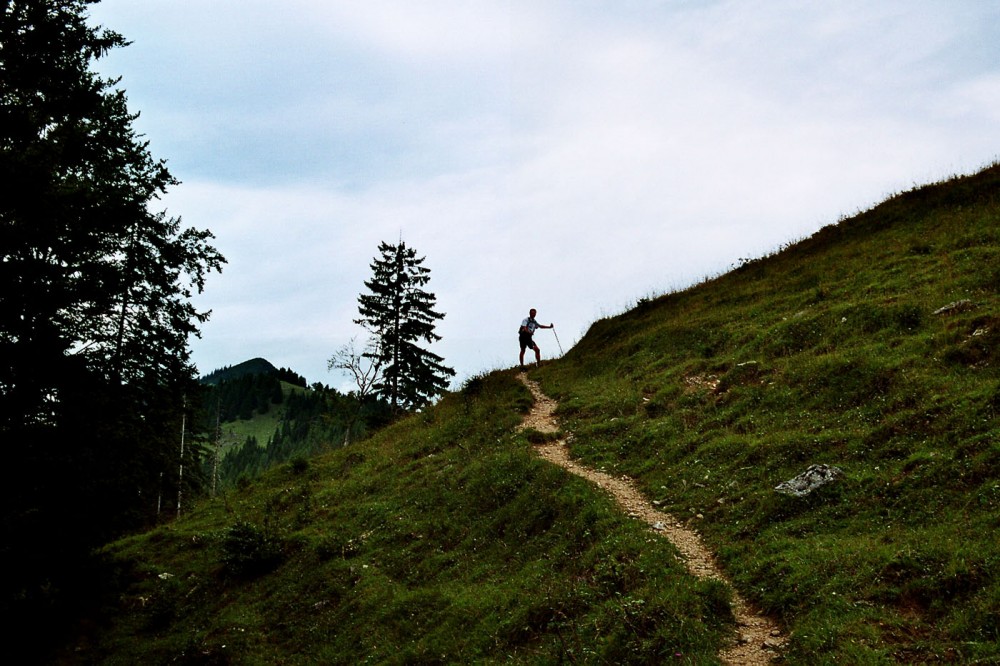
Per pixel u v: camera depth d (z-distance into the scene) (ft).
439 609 40.81
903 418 39.70
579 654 29.07
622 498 45.24
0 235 45.14
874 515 32.81
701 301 87.51
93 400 51.60
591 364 83.92
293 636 45.37
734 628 27.96
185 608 54.49
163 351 66.59
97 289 54.54
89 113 58.23
